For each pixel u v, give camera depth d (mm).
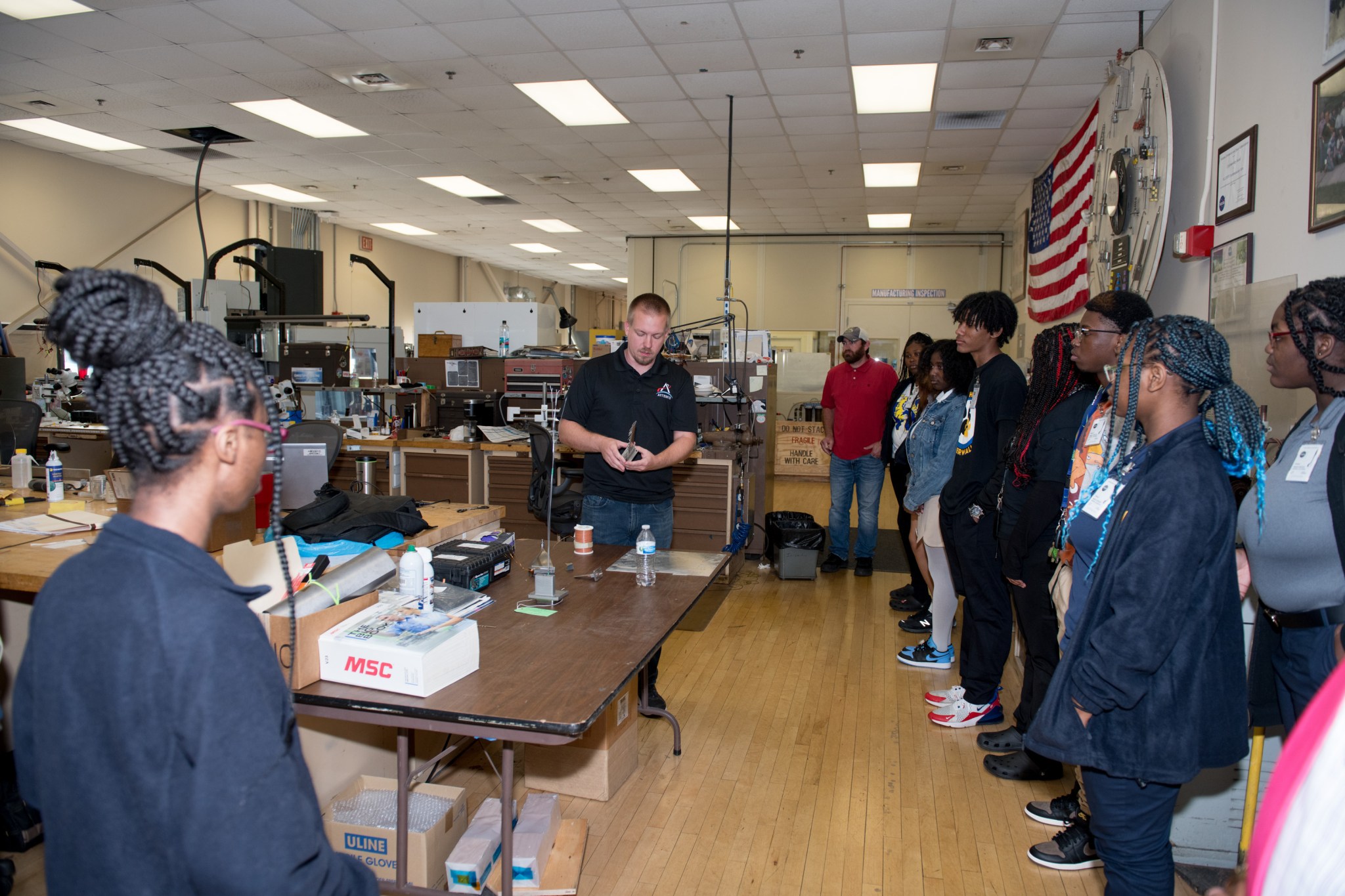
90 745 711
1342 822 575
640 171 7988
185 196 9078
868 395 4953
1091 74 5098
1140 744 1368
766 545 5391
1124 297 1912
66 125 6809
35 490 2928
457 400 5504
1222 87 3242
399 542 2234
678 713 3043
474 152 7383
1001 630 2873
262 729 726
